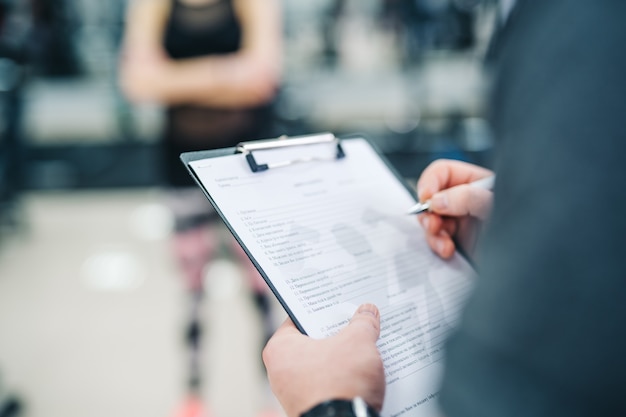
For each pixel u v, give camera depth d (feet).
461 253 2.45
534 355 1.15
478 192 2.37
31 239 12.88
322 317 2.03
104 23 25.08
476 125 15.89
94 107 24.12
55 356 8.41
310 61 26.45
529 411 1.15
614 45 1.17
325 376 1.70
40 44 20.31
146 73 6.66
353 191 2.45
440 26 19.61
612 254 1.10
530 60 1.29
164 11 6.80
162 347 8.58
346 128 20.44
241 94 6.62
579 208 1.13
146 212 14.37
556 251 1.14
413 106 20.53
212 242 8.06
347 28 26.43
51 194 15.84
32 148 19.92
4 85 12.70
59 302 10.07
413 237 2.42
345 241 2.27
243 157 2.30
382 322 2.11
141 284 10.63
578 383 1.11
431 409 1.97
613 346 1.10
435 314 2.22
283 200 2.26
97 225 13.60
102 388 7.63
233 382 7.64
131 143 21.03
